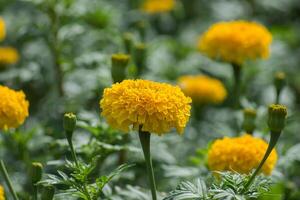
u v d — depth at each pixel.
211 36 6.75
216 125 7.38
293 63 9.48
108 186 5.01
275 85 6.52
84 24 7.86
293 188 5.61
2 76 7.53
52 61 7.91
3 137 6.38
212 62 8.96
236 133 6.68
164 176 5.94
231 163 5.02
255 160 5.01
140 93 4.14
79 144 5.32
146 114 4.13
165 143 6.73
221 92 7.79
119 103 4.16
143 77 7.45
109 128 5.41
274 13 11.26
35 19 8.05
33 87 7.91
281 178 5.65
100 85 7.01
